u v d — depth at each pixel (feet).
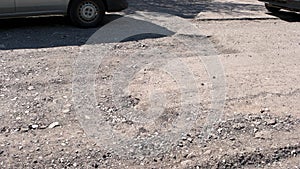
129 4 34.68
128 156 11.06
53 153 10.93
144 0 37.60
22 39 21.93
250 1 40.75
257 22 30.35
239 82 16.93
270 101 15.07
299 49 23.12
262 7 37.22
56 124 12.55
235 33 25.91
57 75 16.63
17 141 11.44
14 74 16.53
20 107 13.58
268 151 11.46
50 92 14.93
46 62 18.11
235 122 13.17
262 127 12.93
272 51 22.30
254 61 20.17
